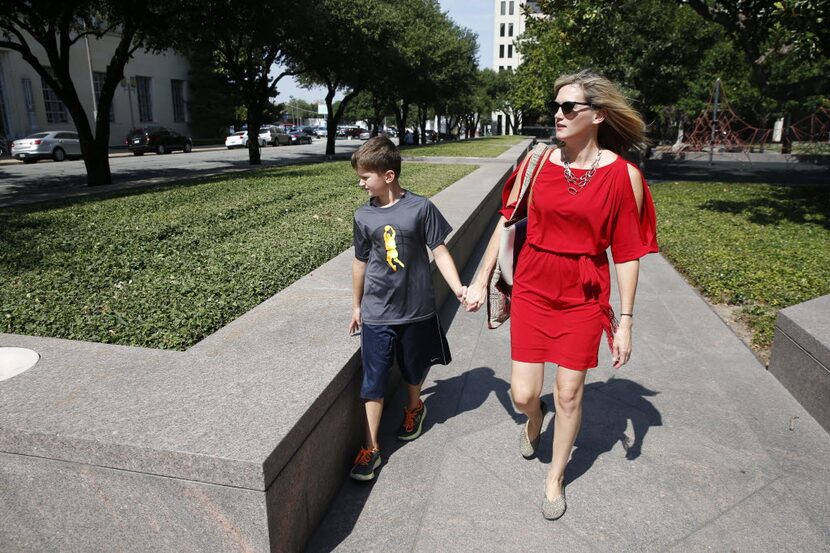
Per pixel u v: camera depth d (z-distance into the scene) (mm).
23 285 4719
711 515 2678
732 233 8758
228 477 1996
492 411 3619
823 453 3193
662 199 13031
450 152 21812
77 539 2221
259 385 2521
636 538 2527
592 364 2475
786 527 2604
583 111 2324
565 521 2631
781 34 10742
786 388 3941
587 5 13812
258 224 7250
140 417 2242
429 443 3256
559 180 2418
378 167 2658
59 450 2111
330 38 25953
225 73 26531
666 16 16859
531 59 31969
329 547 2457
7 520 2246
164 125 49969
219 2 16984
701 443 3279
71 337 3576
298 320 3381
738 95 33062
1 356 2828
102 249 6035
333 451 2719
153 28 17141
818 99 30859
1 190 15281
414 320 2844
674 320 5246
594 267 2432
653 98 18141
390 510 2699
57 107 39625
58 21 15086
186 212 8336
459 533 2549
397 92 39812
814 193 14086
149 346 3484
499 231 2703
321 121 116438
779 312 4066
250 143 25062
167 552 2146
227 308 4074
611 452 3189
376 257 2758
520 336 2578
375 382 2824
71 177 19547
